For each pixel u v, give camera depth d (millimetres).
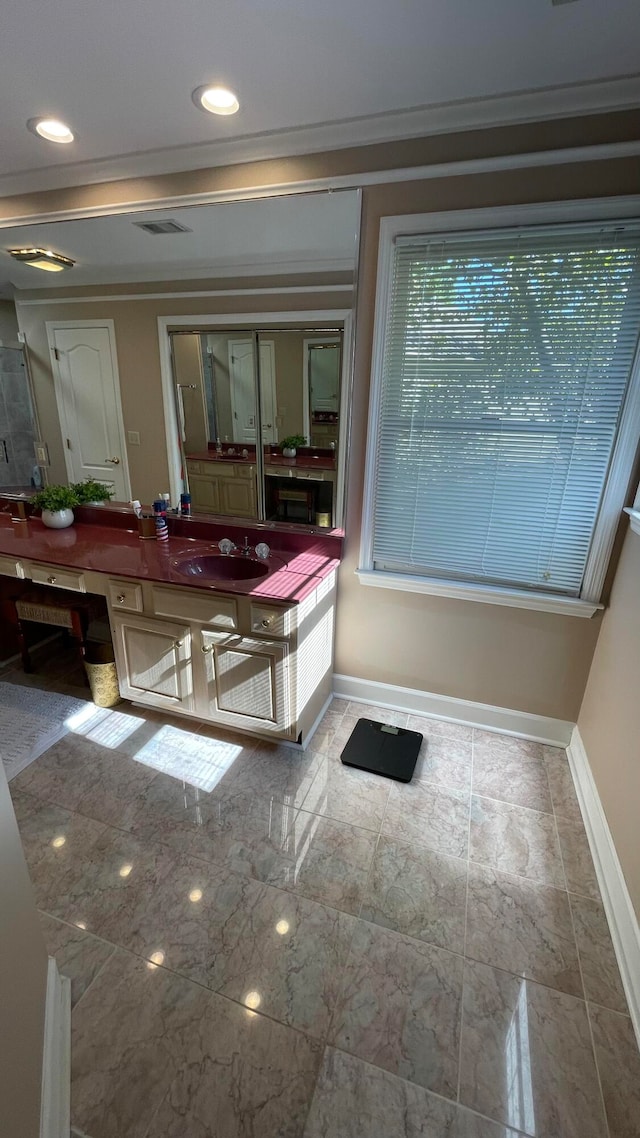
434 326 1894
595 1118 1087
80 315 2359
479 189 1692
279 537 2404
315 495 2277
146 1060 1154
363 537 2256
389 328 1948
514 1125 1073
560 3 1156
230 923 1467
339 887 1589
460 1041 1211
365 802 1933
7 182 2174
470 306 1830
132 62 1400
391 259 1858
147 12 1213
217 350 2205
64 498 2662
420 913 1517
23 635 2727
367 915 1505
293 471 2275
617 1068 1172
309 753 2189
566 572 2012
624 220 1585
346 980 1332
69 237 2240
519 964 1387
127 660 2295
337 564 2289
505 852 1736
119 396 2430
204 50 1350
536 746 2268
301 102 1590
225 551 2359
